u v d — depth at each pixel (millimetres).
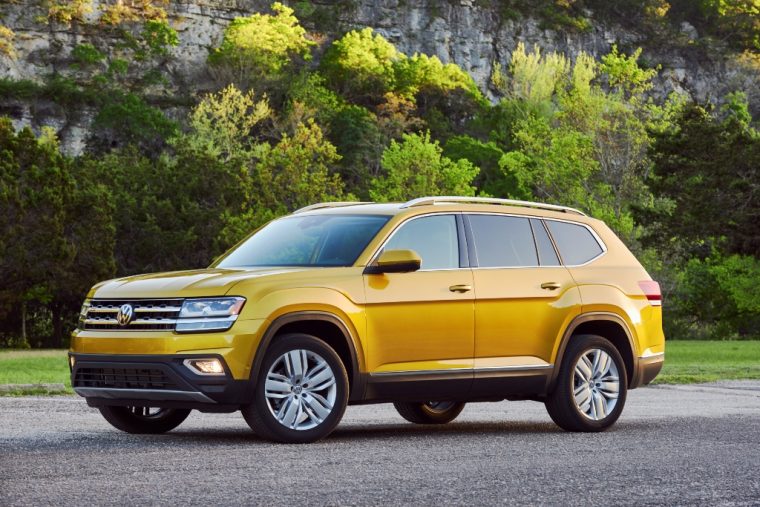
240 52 156375
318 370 9773
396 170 83875
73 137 140625
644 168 75188
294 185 75438
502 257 11016
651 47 189875
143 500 6426
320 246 10531
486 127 154125
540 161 80938
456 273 10602
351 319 9906
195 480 7246
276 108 151500
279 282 9734
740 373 23422
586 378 11281
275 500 6465
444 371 10367
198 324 9453
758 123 134625
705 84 189500
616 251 12078
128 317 9672
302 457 8516
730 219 54906
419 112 161125
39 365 30141
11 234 55688
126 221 72125
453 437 10406
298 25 171750
